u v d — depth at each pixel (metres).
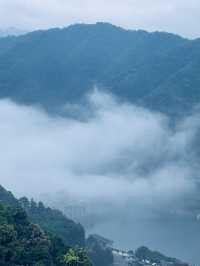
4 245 193.88
